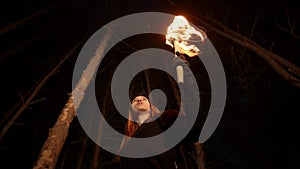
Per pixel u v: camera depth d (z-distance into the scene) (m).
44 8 7.70
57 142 2.83
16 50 7.71
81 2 8.00
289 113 9.60
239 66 6.53
